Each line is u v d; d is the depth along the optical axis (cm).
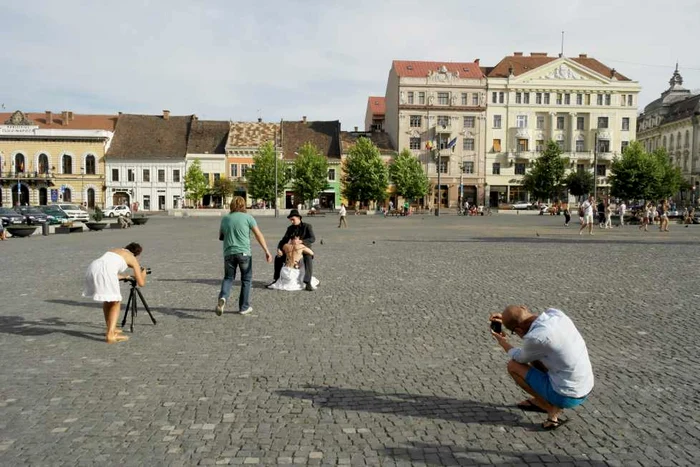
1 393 562
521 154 8075
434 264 1577
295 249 1149
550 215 6297
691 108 8450
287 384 584
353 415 502
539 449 437
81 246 2305
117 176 7725
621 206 4072
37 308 982
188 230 3462
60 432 469
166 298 1070
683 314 908
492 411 511
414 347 722
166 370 633
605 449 436
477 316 900
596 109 8100
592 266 1522
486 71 8594
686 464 412
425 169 8075
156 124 8112
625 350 705
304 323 857
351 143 8162
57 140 7619
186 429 473
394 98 8200
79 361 669
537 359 473
